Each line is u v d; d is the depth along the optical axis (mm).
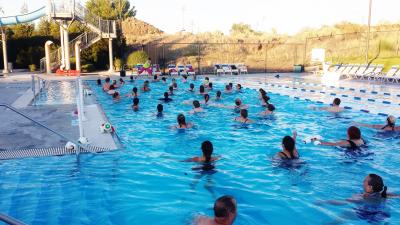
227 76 29609
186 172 6785
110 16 52812
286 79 26562
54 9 28734
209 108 13625
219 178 6473
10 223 2770
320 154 7801
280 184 6203
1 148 8141
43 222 4918
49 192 5898
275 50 48125
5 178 6523
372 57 35125
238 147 8523
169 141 9070
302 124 11117
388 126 10070
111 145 8445
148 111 13328
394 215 5004
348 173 6738
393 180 6410
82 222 4910
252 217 5000
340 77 27125
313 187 6055
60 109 12945
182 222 4867
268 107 12547
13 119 11148
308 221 4891
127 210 5238
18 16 30375
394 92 18781
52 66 32438
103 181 6359
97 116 11773
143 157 7730
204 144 7316
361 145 8336
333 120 11750
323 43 46312
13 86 21000
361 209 5211
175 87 20172
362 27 52688
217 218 3953
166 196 5707
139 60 34750
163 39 51156
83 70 32938
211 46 49219
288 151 7496
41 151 7969
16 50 37688
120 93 18469
